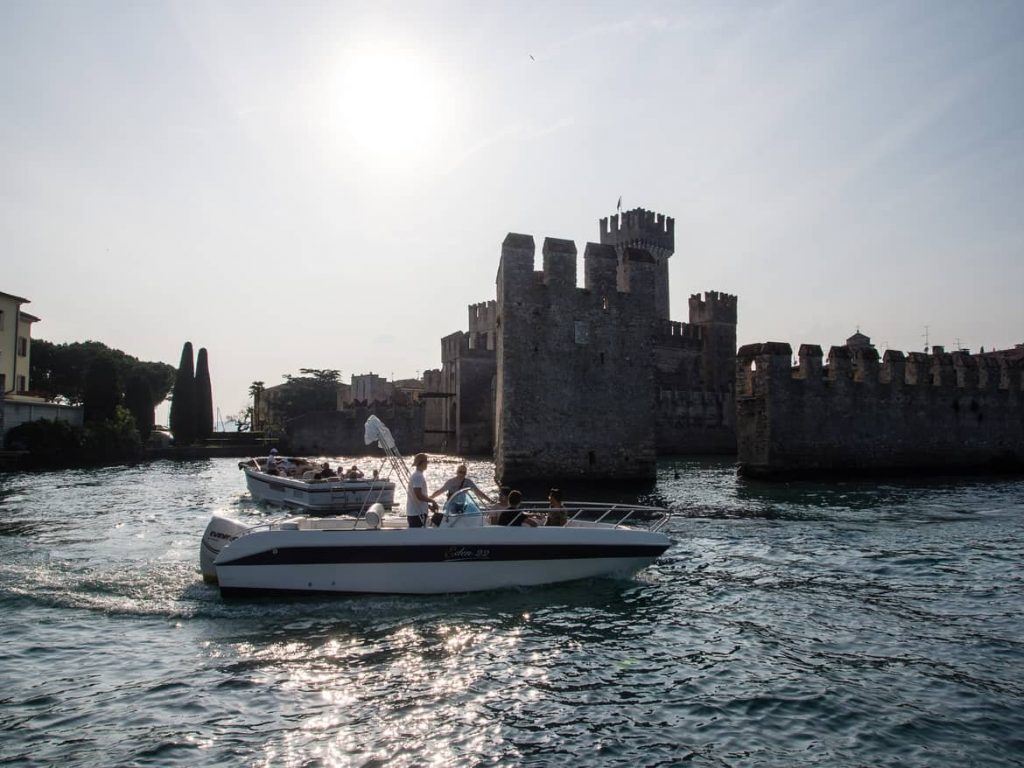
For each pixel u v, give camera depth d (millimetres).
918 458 39969
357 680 9117
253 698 8539
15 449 54281
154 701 8422
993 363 43594
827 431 37531
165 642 10500
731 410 78062
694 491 30453
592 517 22516
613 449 32281
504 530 13164
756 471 36688
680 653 10164
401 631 11062
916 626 11398
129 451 65188
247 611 11961
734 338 89312
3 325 62438
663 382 81688
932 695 8648
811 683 9039
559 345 31594
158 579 14102
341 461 64500
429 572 12898
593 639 10750
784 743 7441
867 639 10766
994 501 27375
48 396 83875
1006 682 9047
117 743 7359
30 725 7781
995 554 16922
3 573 14680
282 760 7027
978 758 7117
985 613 12117
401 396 85750
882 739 7520
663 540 14367
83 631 10969
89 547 17984
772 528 20656
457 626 11320
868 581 14359
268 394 121312
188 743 7371
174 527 21844
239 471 50656
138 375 79812
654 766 6961
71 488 36500
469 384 79750
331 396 112062
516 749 7301
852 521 22047
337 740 7473
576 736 7605
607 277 32719
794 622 11617
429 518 14211
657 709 8289
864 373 38844
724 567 15555
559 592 13320
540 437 31062
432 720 7973
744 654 10133
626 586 13812
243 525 13500
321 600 12547
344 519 14031
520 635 10922
